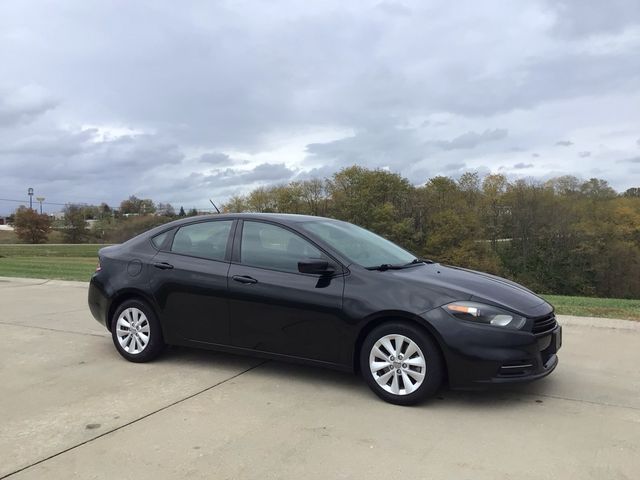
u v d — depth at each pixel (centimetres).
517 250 5269
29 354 611
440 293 439
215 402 452
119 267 584
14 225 9369
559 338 469
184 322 541
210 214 573
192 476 329
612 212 5069
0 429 399
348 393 473
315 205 5912
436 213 5112
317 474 329
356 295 459
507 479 322
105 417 421
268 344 500
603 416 420
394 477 325
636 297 4875
